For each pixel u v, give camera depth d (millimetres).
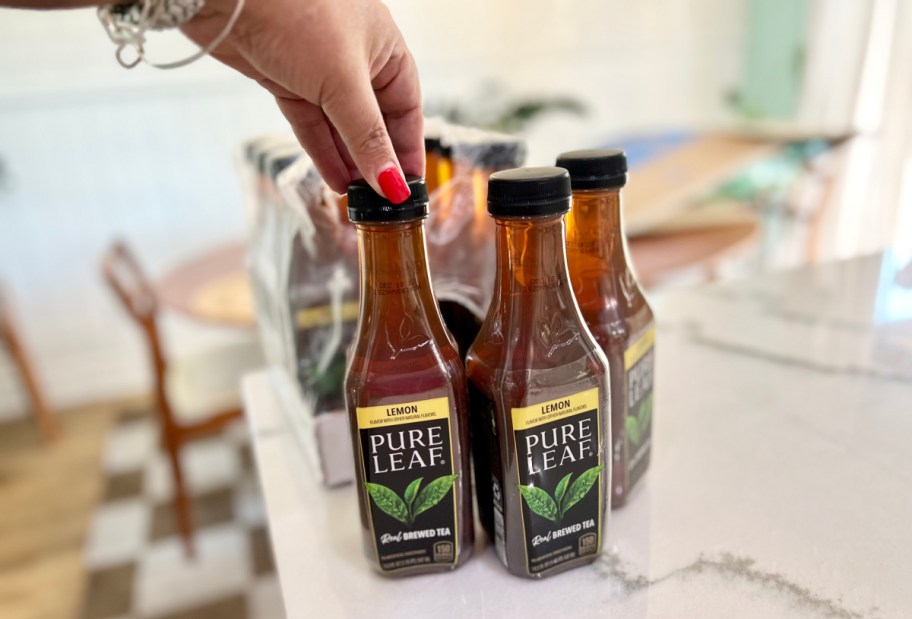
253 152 545
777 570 409
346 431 506
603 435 404
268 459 559
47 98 1800
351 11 329
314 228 465
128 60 1819
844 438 523
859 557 413
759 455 513
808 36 1990
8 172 1826
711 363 646
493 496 418
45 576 1288
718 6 2270
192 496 1498
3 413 1995
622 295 431
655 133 1977
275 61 333
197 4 313
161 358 1186
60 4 324
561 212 351
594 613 392
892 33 1599
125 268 1369
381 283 375
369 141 345
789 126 1885
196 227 2025
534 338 375
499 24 2125
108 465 1669
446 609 404
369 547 423
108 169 1904
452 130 490
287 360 531
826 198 1652
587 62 2242
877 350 641
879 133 1629
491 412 392
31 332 1969
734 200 1556
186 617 1149
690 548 431
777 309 747
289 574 438
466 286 480
